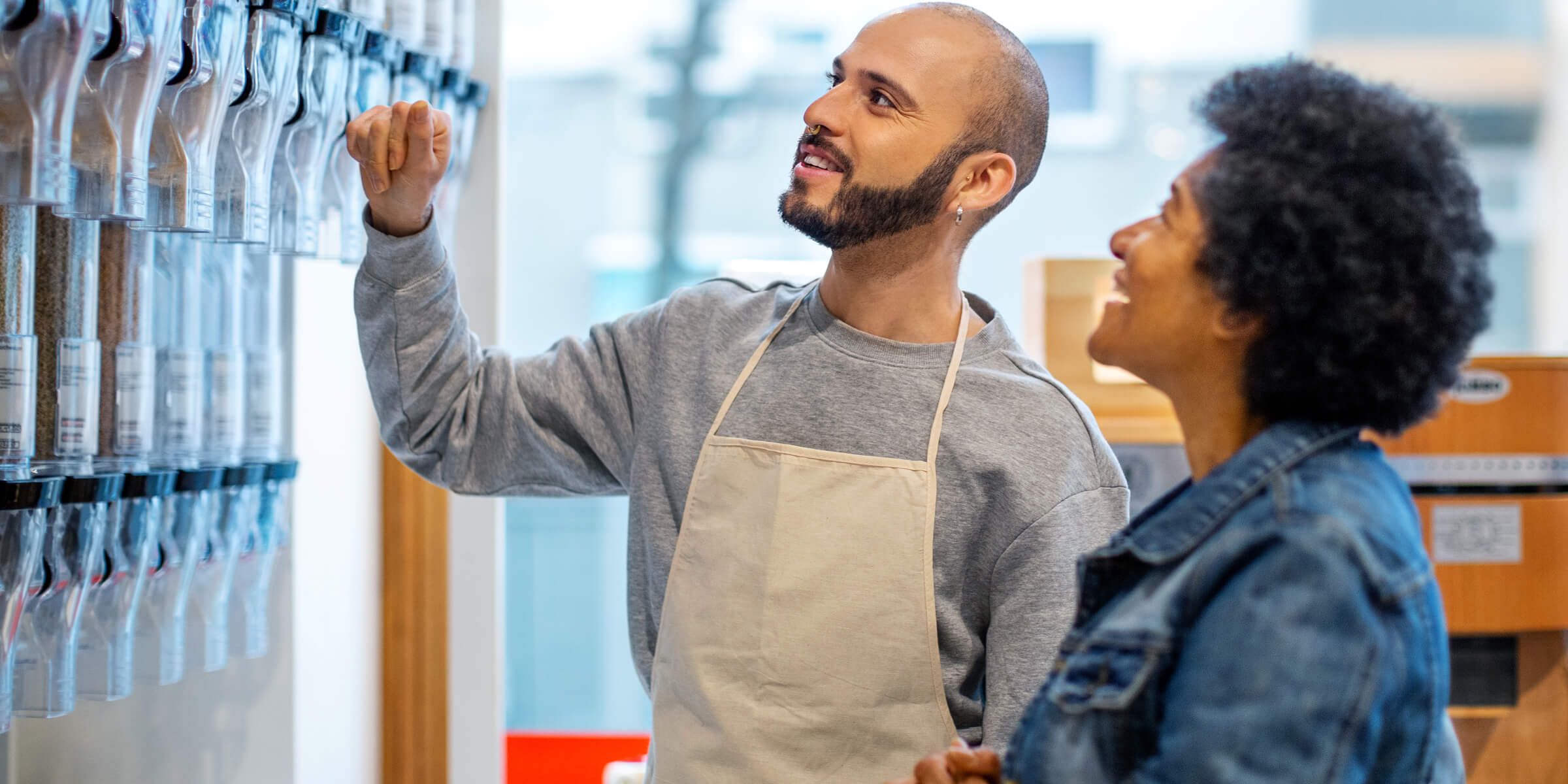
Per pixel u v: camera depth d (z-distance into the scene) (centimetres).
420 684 204
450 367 144
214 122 121
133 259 135
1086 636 90
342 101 140
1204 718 75
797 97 330
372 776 201
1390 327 82
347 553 189
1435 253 82
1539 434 188
